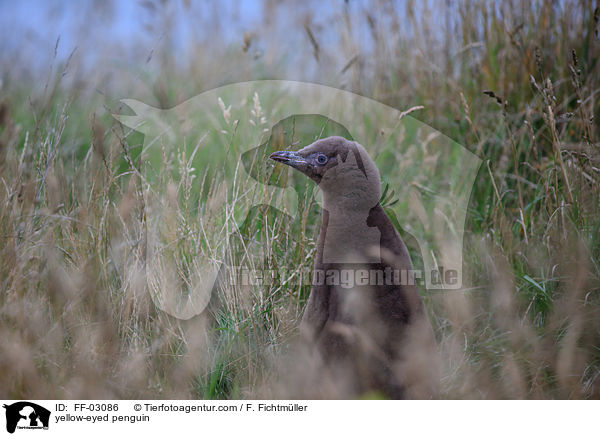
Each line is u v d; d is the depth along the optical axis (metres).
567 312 10.03
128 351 9.49
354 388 8.45
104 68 19.05
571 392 9.22
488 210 12.56
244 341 9.71
